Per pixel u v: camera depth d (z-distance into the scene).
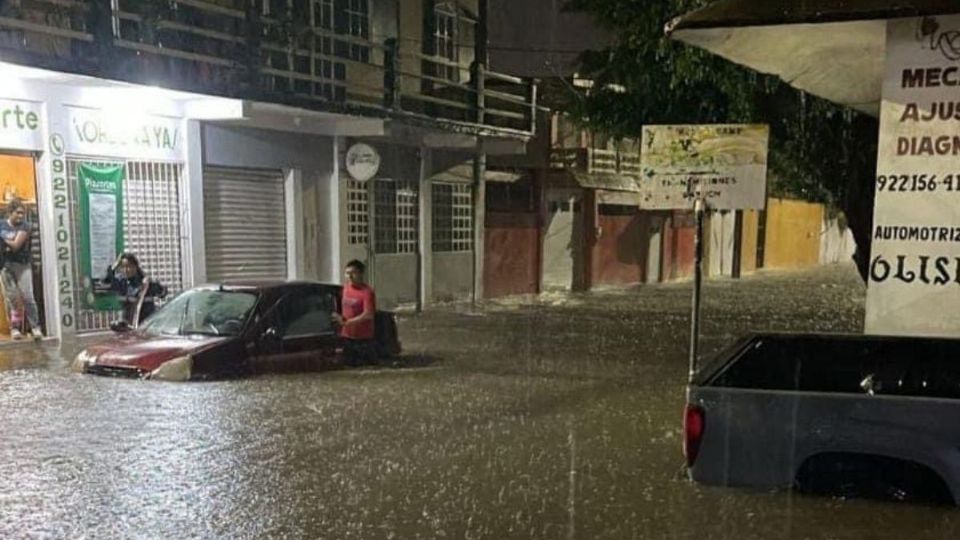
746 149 7.41
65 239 12.46
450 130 17.67
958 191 5.06
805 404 5.28
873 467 5.20
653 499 5.98
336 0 16.41
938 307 5.16
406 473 6.65
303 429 7.94
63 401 8.75
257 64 14.22
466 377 10.75
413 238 18.97
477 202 20.77
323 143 16.58
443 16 19.31
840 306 20.94
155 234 13.77
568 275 24.53
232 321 10.52
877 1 4.98
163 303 11.62
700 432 5.48
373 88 16.77
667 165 7.64
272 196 15.80
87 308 12.80
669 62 10.42
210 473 6.59
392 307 18.30
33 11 11.49
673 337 14.89
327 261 16.81
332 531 5.45
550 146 23.38
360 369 11.22
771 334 6.75
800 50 6.07
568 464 6.91
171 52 12.34
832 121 10.61
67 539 5.28
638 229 27.44
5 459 6.86
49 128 12.13
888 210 5.23
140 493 6.11
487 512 5.79
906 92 5.12
